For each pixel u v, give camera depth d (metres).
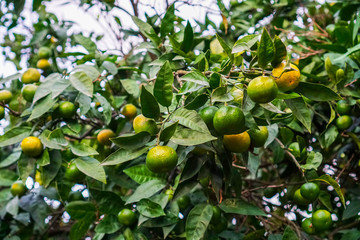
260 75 1.65
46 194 3.02
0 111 2.58
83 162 2.24
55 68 3.49
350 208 2.70
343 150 2.99
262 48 1.53
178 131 1.66
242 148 1.85
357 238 2.59
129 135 1.58
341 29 2.81
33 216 2.93
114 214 2.38
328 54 2.85
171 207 2.34
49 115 2.48
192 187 1.98
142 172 2.46
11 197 3.31
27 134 2.34
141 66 3.30
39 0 3.12
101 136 2.67
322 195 2.36
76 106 2.53
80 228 2.46
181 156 1.95
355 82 2.74
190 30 2.43
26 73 2.78
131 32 3.40
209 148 1.84
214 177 2.02
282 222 2.97
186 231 2.12
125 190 3.47
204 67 2.06
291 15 3.50
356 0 3.10
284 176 2.91
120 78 3.14
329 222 2.23
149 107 1.65
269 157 3.66
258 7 3.56
